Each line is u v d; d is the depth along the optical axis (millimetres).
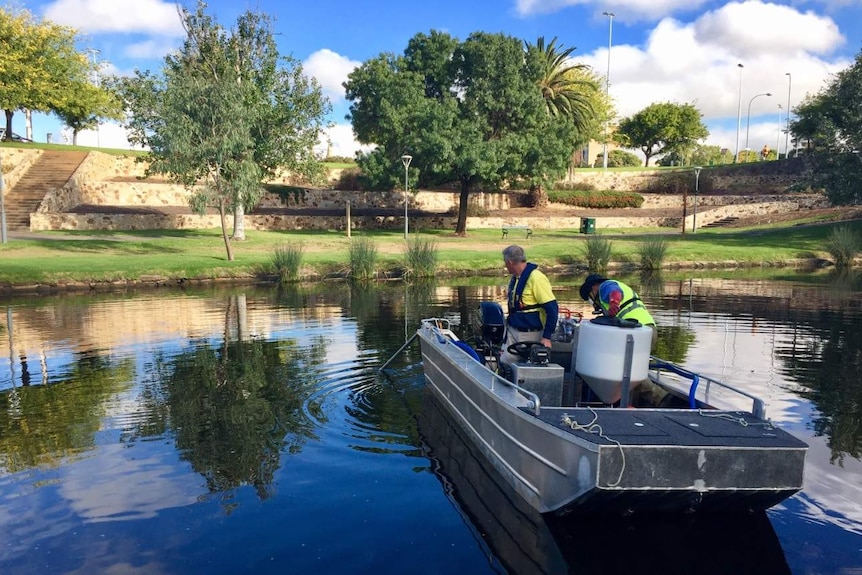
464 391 5891
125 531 4145
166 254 22016
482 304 7340
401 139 30984
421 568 3717
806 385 7527
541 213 40906
